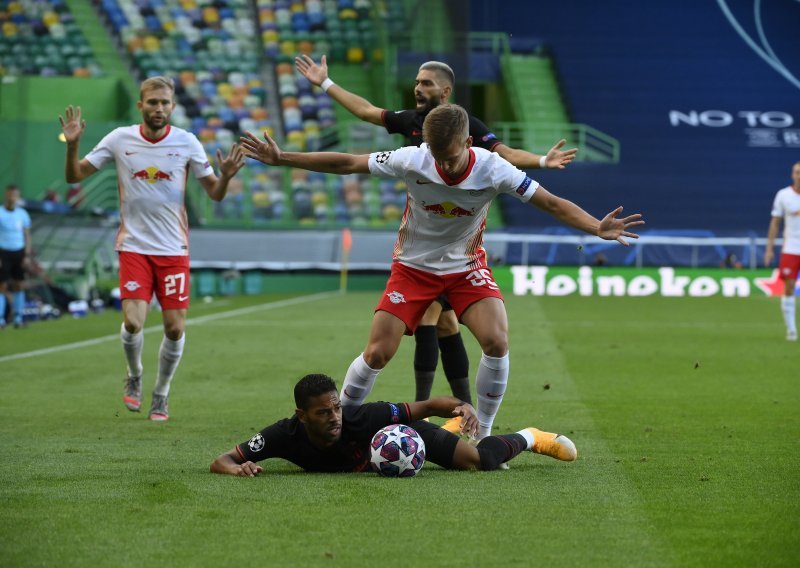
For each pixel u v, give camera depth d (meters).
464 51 116.81
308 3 123.31
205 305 76.88
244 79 115.25
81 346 46.34
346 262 96.81
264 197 103.56
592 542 14.32
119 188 26.41
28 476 18.80
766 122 128.00
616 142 122.19
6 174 91.75
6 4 116.38
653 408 28.42
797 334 53.69
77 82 101.38
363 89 118.12
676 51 136.00
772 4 142.62
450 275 20.61
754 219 114.69
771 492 17.58
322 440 18.44
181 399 30.48
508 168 19.38
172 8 120.25
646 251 102.56
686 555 13.74
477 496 17.03
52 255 83.81
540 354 43.00
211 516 15.65
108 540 14.35
